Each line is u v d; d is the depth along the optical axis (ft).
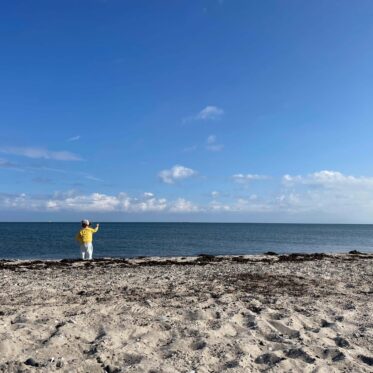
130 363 17.62
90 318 23.68
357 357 19.70
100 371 16.71
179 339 20.70
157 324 23.13
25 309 26.58
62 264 58.65
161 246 154.51
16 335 19.90
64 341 19.63
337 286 38.78
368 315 27.66
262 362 18.56
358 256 72.84
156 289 35.29
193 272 47.37
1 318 23.62
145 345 19.90
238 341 20.59
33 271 49.90
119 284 37.78
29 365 16.93
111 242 177.88
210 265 56.44
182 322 23.99
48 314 25.03
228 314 26.22
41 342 19.60
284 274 45.32
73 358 17.78
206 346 19.83
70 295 32.30
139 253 124.57
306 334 22.77
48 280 41.04
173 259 67.36
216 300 30.73
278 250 139.54
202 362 17.97
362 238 257.75
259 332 22.85
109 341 19.79
